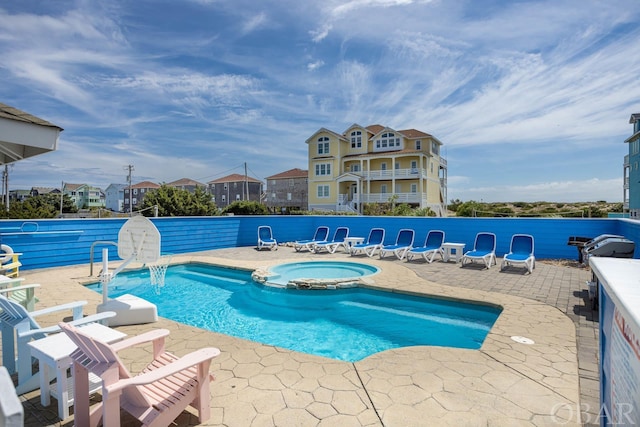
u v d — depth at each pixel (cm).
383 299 739
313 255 1231
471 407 287
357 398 302
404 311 682
